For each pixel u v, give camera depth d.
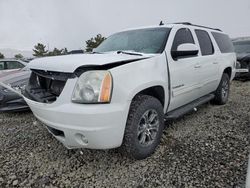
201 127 3.67
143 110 2.53
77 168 2.56
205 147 2.94
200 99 4.16
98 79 2.13
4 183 2.32
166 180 2.28
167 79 2.91
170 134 3.38
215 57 4.37
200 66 3.75
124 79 2.28
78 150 2.93
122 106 2.24
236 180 2.22
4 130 3.80
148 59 2.66
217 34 4.87
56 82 2.44
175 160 2.63
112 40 3.90
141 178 2.33
